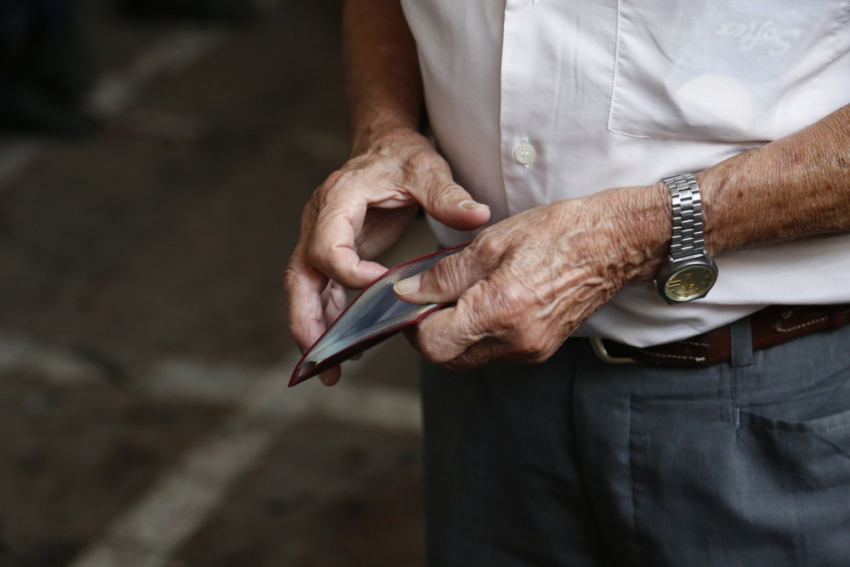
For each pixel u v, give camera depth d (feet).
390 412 8.20
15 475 7.55
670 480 3.36
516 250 2.96
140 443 7.89
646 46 2.90
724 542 3.34
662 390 3.34
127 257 10.53
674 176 2.97
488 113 3.23
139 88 14.57
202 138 13.17
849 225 2.88
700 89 2.90
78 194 11.75
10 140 12.98
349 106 3.98
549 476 3.70
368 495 7.36
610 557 3.76
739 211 2.89
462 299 2.95
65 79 13.09
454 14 3.18
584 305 3.03
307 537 6.97
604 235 2.96
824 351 3.22
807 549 3.27
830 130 2.82
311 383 8.55
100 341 9.16
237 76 15.05
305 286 3.48
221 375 8.70
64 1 12.75
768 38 2.84
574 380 3.51
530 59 3.02
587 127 3.05
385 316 3.08
